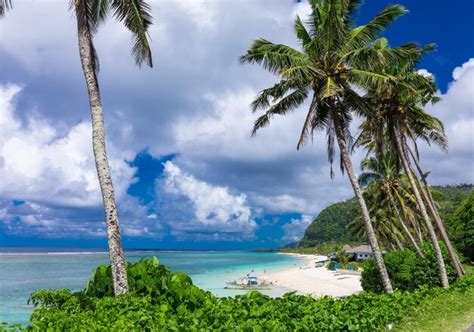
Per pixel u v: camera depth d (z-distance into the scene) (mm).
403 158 26016
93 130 11586
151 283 10219
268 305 9195
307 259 164625
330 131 21953
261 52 19797
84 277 61844
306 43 21828
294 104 21594
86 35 12031
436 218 27047
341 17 20344
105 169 11352
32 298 9117
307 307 9383
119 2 12445
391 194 44375
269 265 116188
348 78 20266
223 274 78000
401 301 12047
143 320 7383
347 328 8406
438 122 26406
